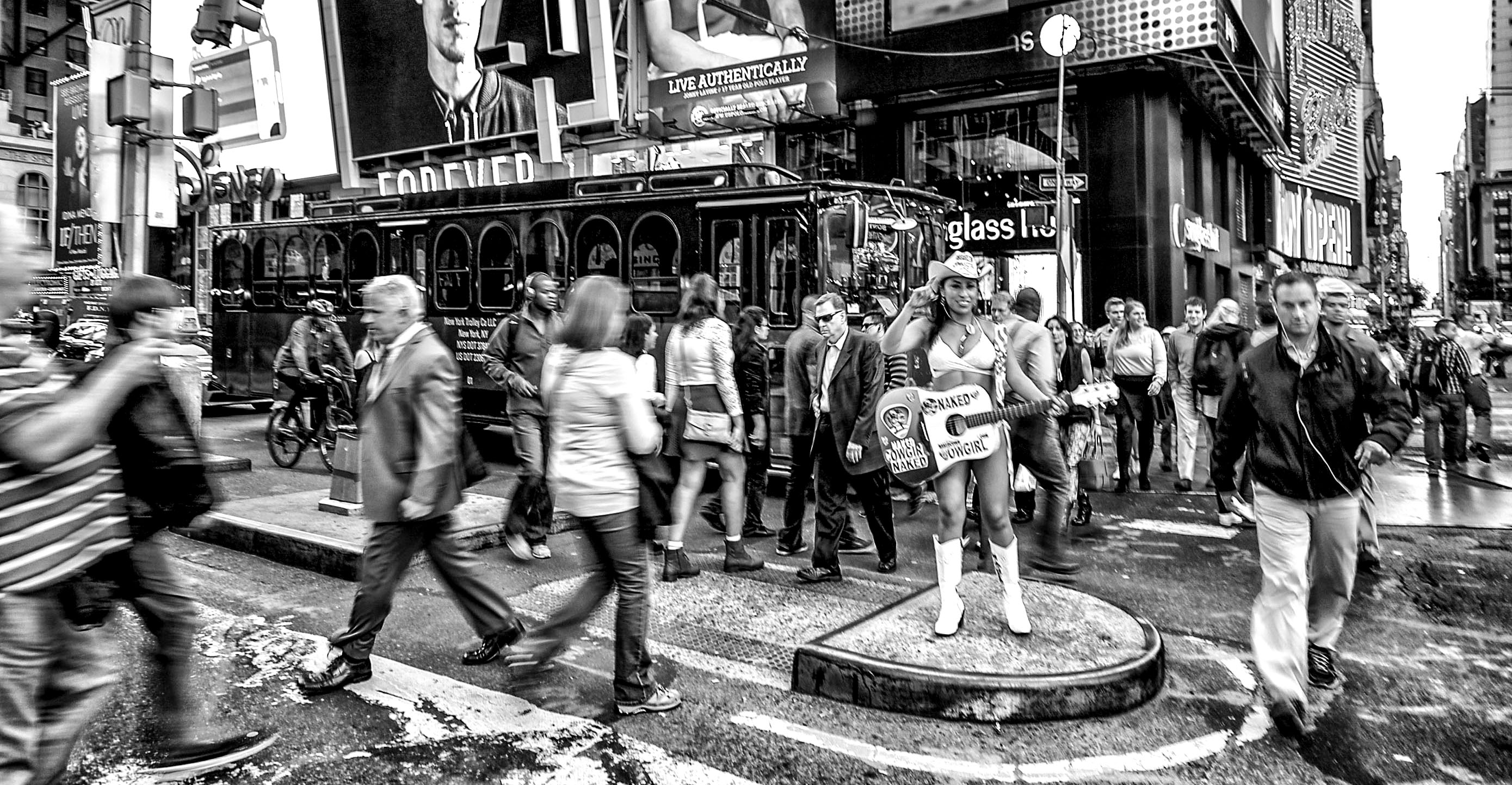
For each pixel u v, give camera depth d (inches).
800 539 288.5
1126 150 748.6
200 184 730.8
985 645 183.0
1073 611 206.4
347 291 532.4
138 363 122.8
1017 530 322.3
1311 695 178.4
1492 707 173.0
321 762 148.3
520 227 456.1
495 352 273.4
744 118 912.3
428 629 215.6
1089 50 735.7
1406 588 254.5
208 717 164.1
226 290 605.6
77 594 112.9
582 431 163.6
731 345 264.1
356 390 427.8
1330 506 164.4
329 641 193.9
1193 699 176.1
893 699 168.4
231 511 309.4
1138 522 340.2
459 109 1121.4
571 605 165.8
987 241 806.5
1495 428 670.5
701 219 398.6
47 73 2247.8
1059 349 322.7
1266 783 143.0
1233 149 1092.5
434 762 148.5
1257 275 1184.2
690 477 259.9
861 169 853.8
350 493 304.2
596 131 1024.2
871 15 822.5
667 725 163.6
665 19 951.6
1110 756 151.8
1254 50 926.4
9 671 104.3
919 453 186.7
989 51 768.9
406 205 514.9
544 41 1018.1
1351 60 1619.1
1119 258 754.8
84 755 149.6
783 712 169.3
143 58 426.0
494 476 431.2
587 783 142.1
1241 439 172.6
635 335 282.7
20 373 103.5
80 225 550.9
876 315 334.3
